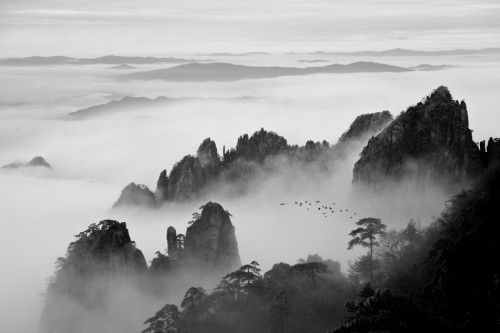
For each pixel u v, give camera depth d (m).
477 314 52.66
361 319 53.06
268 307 88.88
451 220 79.62
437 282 60.31
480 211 70.00
